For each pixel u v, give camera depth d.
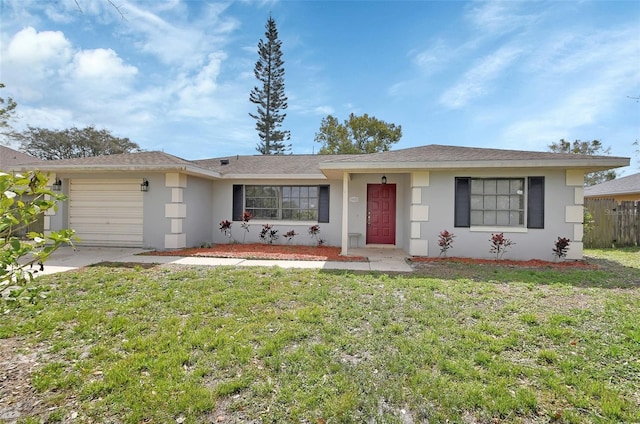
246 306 4.45
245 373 2.78
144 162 9.67
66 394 2.52
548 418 2.25
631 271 7.08
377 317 4.06
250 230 11.56
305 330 3.63
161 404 2.38
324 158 11.01
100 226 10.11
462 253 8.67
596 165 7.68
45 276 6.08
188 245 10.21
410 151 9.56
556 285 5.64
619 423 2.20
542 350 3.16
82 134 28.12
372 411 2.32
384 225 11.10
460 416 2.28
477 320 4.00
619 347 3.25
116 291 5.09
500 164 8.03
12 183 2.05
